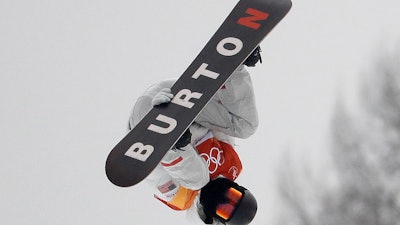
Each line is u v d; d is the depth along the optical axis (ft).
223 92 64.23
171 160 62.13
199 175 62.75
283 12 61.93
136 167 57.21
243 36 61.36
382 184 113.70
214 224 65.00
